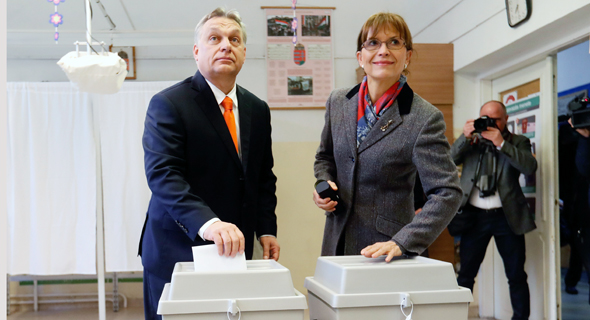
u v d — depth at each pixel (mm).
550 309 3281
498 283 3857
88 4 2771
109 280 4156
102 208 3633
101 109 3639
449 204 1342
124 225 3623
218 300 1053
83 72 2668
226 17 1604
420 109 1483
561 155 3637
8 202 3598
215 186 1565
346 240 1550
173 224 1509
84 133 3637
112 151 3641
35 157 3594
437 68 3793
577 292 4316
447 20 3824
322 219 4016
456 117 3863
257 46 4051
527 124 3533
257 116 1732
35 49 3889
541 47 3137
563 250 5129
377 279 1131
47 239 3592
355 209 1540
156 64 4000
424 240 1316
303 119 4086
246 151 1646
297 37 4078
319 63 4094
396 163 1475
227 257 1186
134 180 3645
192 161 1542
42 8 3797
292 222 3992
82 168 3627
